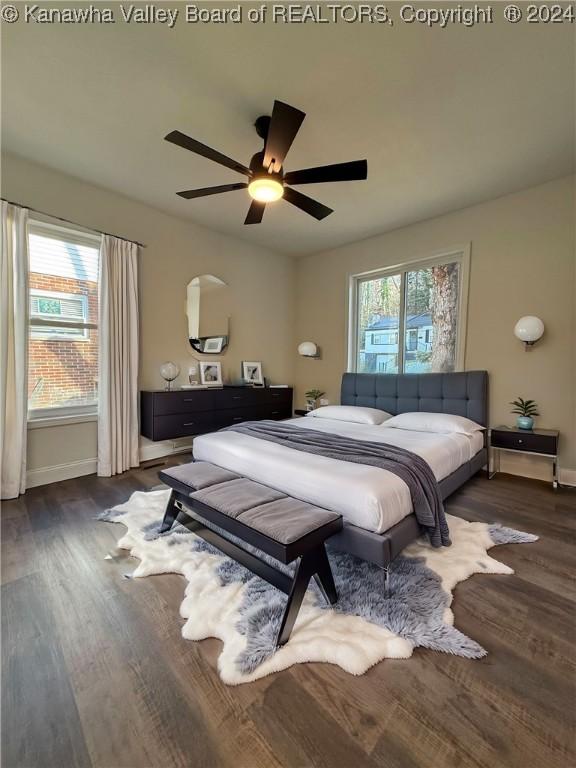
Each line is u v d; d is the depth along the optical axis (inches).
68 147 104.3
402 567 72.2
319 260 199.9
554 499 110.5
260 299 192.7
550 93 81.2
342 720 41.7
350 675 47.6
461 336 145.1
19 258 107.7
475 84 78.7
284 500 70.6
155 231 146.3
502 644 52.8
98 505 103.7
